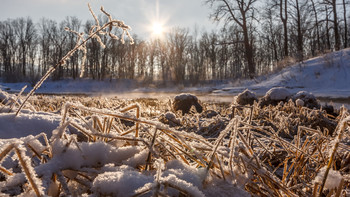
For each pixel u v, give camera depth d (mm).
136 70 68062
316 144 2018
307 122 5398
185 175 1070
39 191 832
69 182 1161
